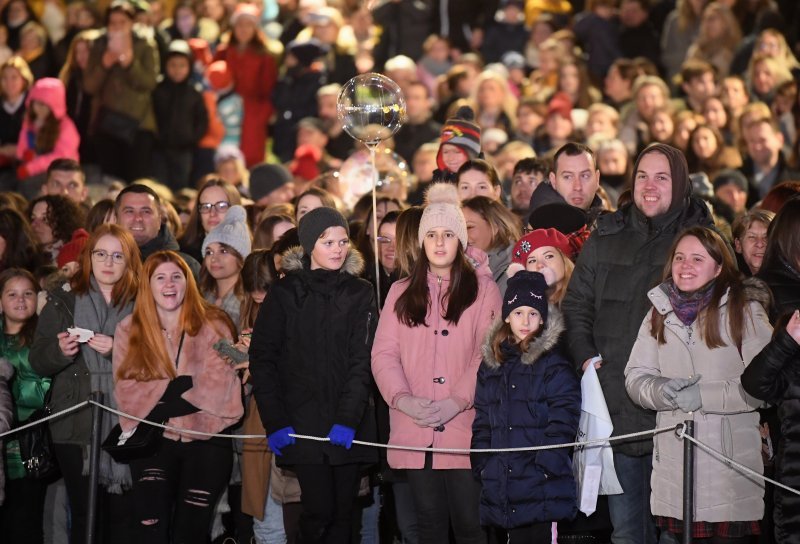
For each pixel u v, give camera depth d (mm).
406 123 18078
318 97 19266
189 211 14352
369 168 14508
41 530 10516
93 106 18969
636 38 20016
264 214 12266
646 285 9273
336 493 9469
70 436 10047
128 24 18953
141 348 9984
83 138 19062
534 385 8992
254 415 10242
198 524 9898
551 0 21750
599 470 9094
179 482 10023
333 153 18828
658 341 8977
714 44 18891
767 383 8453
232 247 11062
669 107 16656
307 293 9477
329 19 20719
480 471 9039
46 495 10773
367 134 10344
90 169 18875
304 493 9344
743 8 19156
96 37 19094
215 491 9984
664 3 20656
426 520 9383
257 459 10164
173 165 19219
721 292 8859
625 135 16719
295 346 9453
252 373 9391
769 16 19047
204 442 9938
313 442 9297
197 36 21734
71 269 10727
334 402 9406
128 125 18906
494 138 16938
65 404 10102
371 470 10219
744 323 8797
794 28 19531
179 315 10133
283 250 10453
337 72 20656
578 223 10312
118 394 9938
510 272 9805
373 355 9414
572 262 9977
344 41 20875
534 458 8930
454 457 9258
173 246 11508
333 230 9516
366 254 10883
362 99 10297
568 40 19484
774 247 9281
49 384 10492
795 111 16328
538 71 19703
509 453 8961
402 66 18281
